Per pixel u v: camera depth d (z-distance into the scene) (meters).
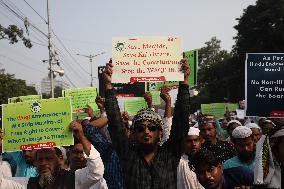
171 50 4.75
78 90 9.02
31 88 51.84
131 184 3.59
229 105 17.91
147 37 4.75
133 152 3.71
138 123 3.67
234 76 58.12
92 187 4.51
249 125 7.13
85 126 4.36
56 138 4.59
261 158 3.65
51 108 4.62
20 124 4.66
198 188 4.59
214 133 6.70
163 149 3.77
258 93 5.91
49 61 28.69
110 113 3.86
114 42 4.75
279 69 5.87
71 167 5.40
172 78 4.75
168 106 4.93
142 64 4.74
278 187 3.56
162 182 3.58
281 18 50.53
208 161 3.89
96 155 4.25
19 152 5.91
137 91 10.28
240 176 4.09
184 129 3.84
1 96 33.81
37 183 4.27
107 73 4.05
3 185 4.22
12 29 25.88
